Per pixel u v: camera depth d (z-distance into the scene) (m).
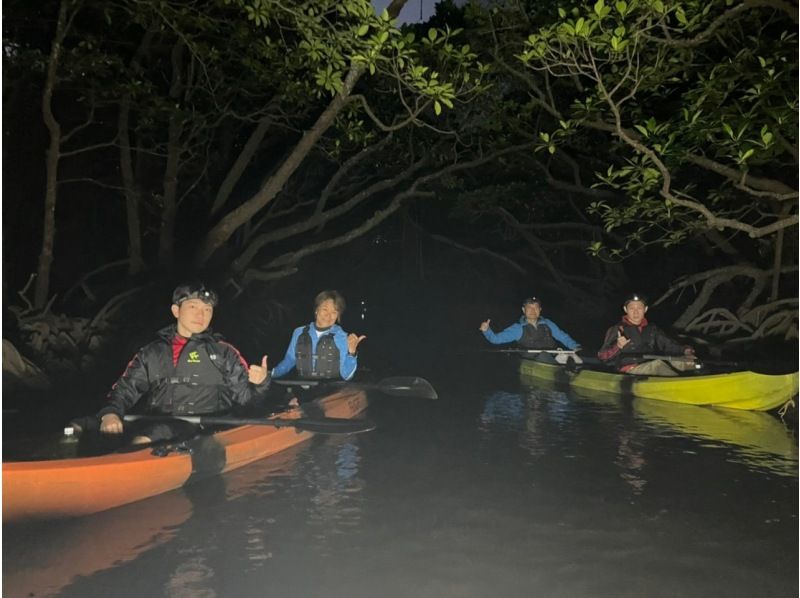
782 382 6.94
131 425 4.90
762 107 8.16
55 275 13.73
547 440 5.85
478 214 19.02
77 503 3.85
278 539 3.56
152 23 10.54
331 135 15.82
